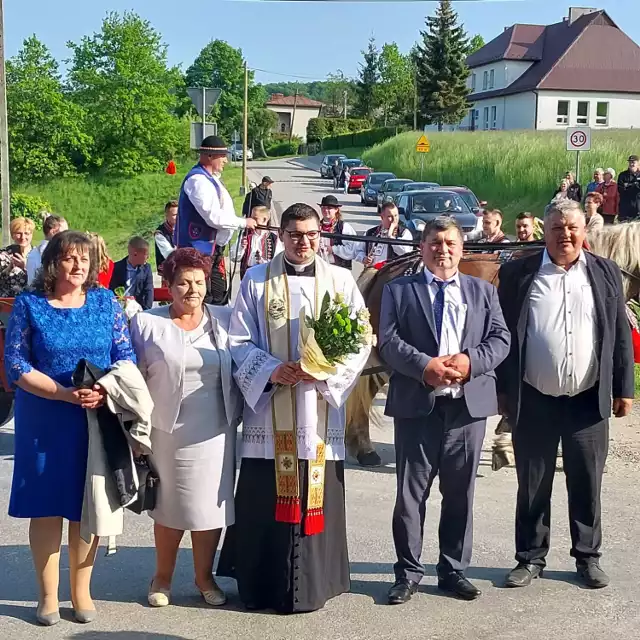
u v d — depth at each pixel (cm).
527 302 474
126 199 4966
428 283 461
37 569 437
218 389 443
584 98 5881
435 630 433
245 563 449
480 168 3516
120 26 5412
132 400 413
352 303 459
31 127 5078
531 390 479
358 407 709
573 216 463
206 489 439
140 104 5278
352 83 10638
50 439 420
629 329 481
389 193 3259
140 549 548
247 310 452
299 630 432
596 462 478
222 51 8831
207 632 430
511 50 6303
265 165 6488
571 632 432
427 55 6444
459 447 457
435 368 436
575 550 487
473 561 522
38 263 805
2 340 745
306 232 450
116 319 437
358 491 651
